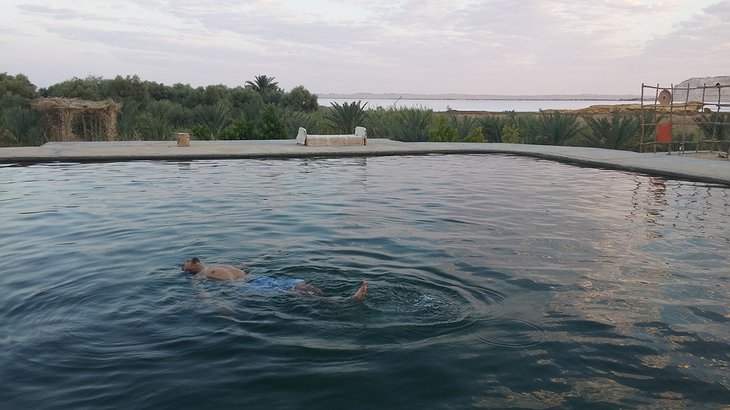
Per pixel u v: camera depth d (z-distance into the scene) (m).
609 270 5.26
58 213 7.68
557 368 3.28
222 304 4.27
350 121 27.05
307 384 3.07
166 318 4.01
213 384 3.07
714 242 6.34
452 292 4.61
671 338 3.72
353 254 5.75
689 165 13.47
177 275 4.97
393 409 2.84
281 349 3.50
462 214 7.91
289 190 9.86
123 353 3.45
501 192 9.96
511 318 4.05
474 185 10.77
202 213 7.76
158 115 28.84
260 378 3.14
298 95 39.88
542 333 3.78
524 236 6.61
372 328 3.84
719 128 21.05
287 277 5.00
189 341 3.62
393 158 15.84
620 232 6.84
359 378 3.14
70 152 14.90
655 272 5.20
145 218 7.39
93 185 10.23
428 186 10.58
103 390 3.01
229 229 6.80
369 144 19.31
